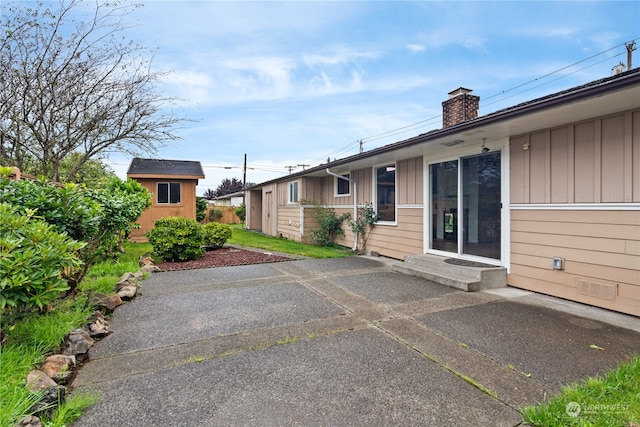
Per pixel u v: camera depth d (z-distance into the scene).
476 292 4.93
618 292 3.97
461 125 4.91
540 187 4.83
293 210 12.33
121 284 4.81
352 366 2.64
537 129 4.81
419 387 2.33
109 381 2.40
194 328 3.46
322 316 3.84
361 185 9.45
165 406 2.10
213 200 38.41
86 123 7.85
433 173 6.93
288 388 2.31
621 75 3.09
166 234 7.51
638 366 2.52
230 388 2.31
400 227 7.88
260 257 8.23
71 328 3.06
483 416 2.01
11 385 2.03
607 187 4.05
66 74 7.27
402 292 4.91
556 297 4.63
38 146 7.76
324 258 8.16
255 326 3.52
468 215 6.09
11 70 6.69
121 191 7.18
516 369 2.59
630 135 3.83
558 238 4.61
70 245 2.78
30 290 2.46
